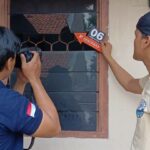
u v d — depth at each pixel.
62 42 2.04
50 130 1.30
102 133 2.04
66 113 2.06
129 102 2.02
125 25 2.00
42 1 2.04
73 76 2.05
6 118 1.27
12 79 1.93
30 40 2.06
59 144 2.07
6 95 1.29
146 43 1.59
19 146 1.34
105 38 2.00
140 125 1.60
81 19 2.02
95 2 2.01
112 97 2.03
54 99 2.06
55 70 2.05
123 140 2.03
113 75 2.02
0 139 1.28
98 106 2.04
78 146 2.06
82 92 2.05
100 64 2.02
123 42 2.00
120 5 2.00
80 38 2.02
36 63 1.41
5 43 1.29
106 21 2.00
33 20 2.05
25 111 1.28
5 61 1.30
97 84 2.04
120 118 2.03
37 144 2.08
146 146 1.58
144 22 1.58
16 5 2.05
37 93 1.38
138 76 2.01
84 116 2.05
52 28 2.04
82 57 2.04
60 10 2.03
